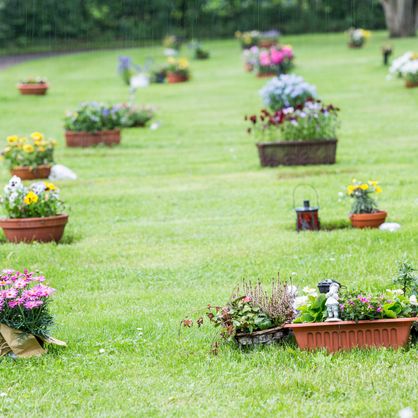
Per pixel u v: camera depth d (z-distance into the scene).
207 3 78.25
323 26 76.06
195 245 14.17
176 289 11.62
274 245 13.63
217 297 10.91
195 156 24.33
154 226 15.76
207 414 7.08
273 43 60.91
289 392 7.52
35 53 69.56
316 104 21.95
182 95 39.81
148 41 77.38
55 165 21.28
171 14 78.25
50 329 9.51
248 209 16.94
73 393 7.75
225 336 8.75
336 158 22.38
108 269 12.84
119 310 10.65
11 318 8.87
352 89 37.62
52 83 46.66
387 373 7.77
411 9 62.12
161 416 7.11
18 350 8.79
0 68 56.03
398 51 51.78
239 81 44.03
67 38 76.75
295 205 16.91
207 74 48.44
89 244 14.45
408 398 7.21
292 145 21.50
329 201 16.98
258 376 7.90
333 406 7.11
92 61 59.41
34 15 75.25
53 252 13.64
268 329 8.71
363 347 8.41
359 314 8.41
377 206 15.27
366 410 6.98
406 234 13.62
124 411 7.26
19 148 21.17
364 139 25.69
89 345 9.17
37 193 14.68
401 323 8.37
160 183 20.25
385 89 36.69
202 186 19.58
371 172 19.94
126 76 44.94
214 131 29.19
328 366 8.03
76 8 76.69
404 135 26.11
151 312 10.43
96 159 24.27
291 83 27.45
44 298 8.94
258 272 12.17
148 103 37.56
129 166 22.97
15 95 40.38
